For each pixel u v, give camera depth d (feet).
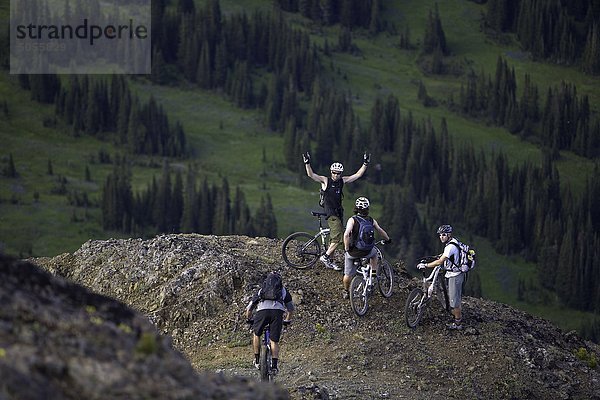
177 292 116.26
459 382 106.83
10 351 40.16
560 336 138.92
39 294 46.78
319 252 127.54
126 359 44.19
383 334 114.32
